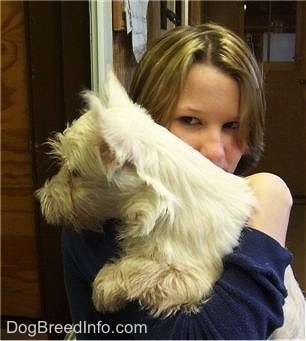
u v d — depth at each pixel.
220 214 0.82
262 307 0.75
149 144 0.81
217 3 4.76
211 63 0.91
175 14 3.12
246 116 0.92
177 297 0.77
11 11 1.87
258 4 4.68
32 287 2.11
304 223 3.79
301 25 4.62
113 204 0.85
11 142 2.03
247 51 0.95
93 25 1.62
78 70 1.66
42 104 1.73
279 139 4.68
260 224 0.84
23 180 2.06
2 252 2.12
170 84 0.91
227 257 0.79
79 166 0.85
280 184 0.92
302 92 4.64
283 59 4.67
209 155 0.90
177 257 0.79
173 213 0.79
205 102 0.90
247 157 1.02
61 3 1.63
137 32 2.13
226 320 0.74
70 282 0.92
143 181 0.80
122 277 0.80
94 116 0.78
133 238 0.82
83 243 0.90
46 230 1.90
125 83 1.79
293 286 0.97
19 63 1.93
